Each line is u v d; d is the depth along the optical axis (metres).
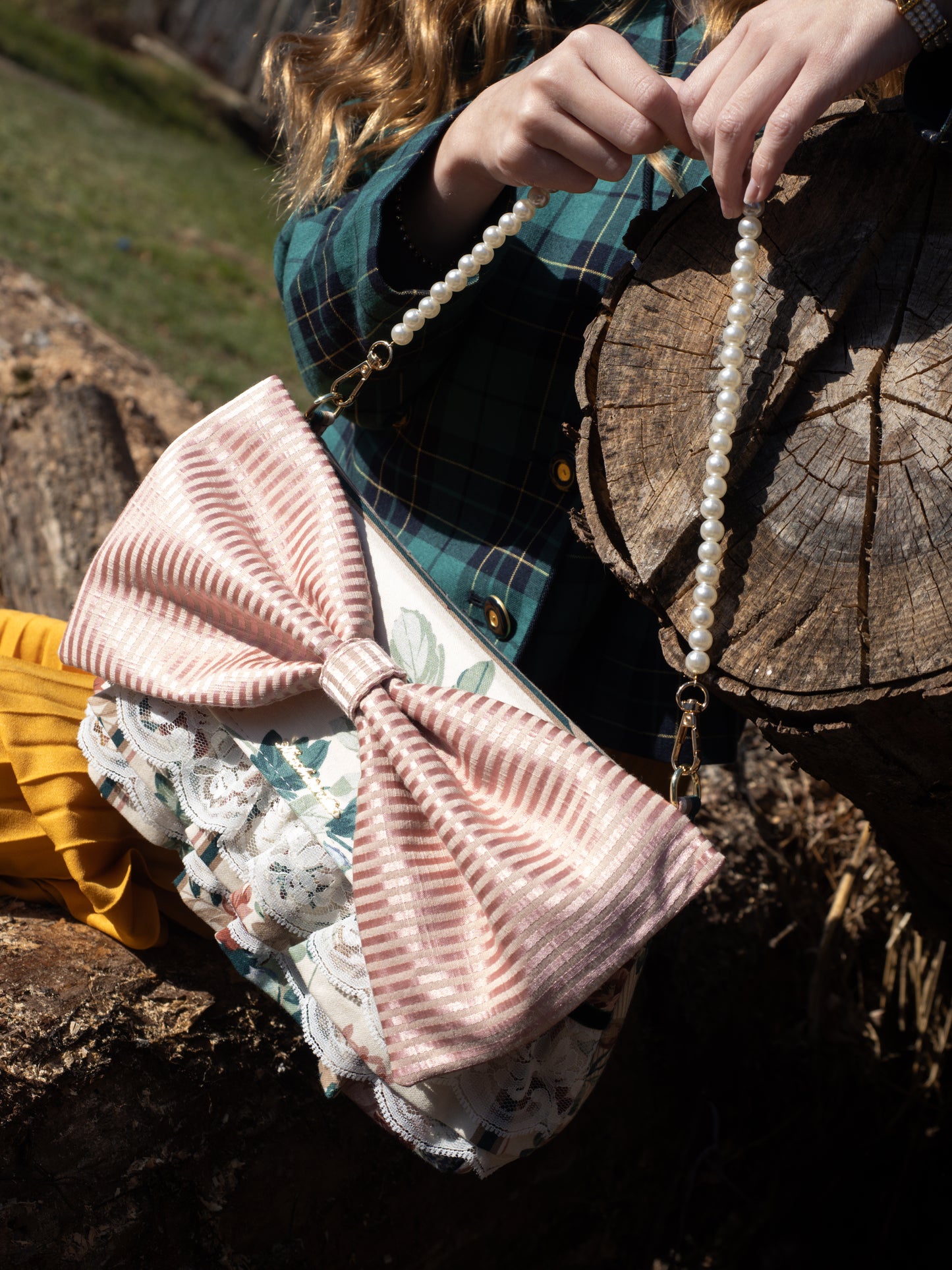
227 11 11.88
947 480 0.96
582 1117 1.83
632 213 1.31
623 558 1.08
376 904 1.09
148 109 10.80
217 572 1.27
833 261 1.02
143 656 1.29
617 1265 1.95
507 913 1.04
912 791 1.08
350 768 1.21
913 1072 2.16
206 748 1.27
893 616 0.95
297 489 1.32
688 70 1.30
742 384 1.03
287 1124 1.46
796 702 0.98
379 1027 1.12
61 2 12.06
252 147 11.23
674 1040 2.06
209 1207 1.37
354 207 1.29
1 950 1.38
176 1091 1.36
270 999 1.49
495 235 1.19
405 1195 1.59
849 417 1.00
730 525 1.04
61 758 1.43
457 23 1.40
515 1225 1.76
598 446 1.11
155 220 7.45
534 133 1.07
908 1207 2.13
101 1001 1.35
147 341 5.37
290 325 1.43
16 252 5.87
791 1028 2.19
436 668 1.22
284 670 1.20
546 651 1.37
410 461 1.45
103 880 1.42
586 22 1.40
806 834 2.36
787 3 0.93
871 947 2.30
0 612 1.71
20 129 8.24
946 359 0.98
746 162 0.97
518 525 1.37
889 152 1.03
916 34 0.91
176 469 1.33
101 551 1.34
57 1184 1.25
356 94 1.45
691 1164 2.03
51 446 2.93
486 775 1.13
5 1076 1.24
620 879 1.05
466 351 1.38
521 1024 1.04
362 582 1.25
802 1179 2.14
